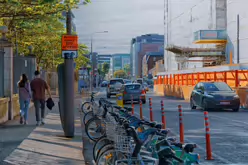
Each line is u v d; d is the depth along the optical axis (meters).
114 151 6.78
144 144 6.68
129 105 29.73
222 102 22.62
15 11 14.30
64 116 12.51
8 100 17.00
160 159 6.15
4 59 17.27
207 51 54.34
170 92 46.72
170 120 18.19
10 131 13.48
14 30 23.36
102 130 10.41
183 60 56.28
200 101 23.70
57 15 18.34
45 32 28.52
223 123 16.91
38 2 12.26
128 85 31.20
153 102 34.19
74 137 12.54
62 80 12.67
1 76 16.41
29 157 9.21
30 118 18.09
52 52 37.94
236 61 49.31
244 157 9.81
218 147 11.15
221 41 52.69
